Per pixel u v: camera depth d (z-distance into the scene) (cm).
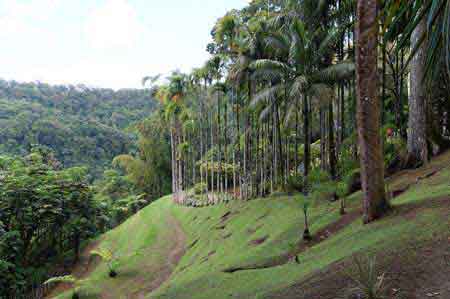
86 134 6122
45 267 2728
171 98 3284
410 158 1364
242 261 1190
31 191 2552
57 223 2836
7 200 2425
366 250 699
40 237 3030
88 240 3294
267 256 1155
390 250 648
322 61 1789
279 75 1762
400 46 263
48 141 5412
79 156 5612
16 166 2812
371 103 880
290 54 1675
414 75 1341
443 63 246
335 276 651
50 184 2802
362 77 872
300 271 811
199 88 3281
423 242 628
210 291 984
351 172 1383
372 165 904
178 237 2523
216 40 2538
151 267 2084
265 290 783
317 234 1147
